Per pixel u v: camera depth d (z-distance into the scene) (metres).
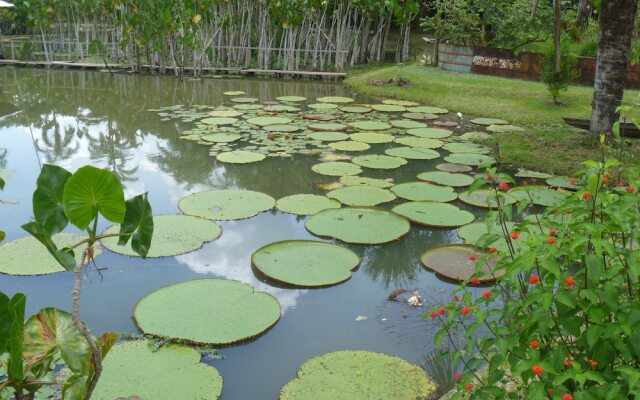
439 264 4.36
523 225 2.13
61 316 2.07
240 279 4.17
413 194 5.77
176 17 13.05
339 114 9.72
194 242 4.66
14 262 4.31
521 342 2.00
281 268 4.25
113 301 3.85
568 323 1.85
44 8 14.65
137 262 4.37
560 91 10.34
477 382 2.92
